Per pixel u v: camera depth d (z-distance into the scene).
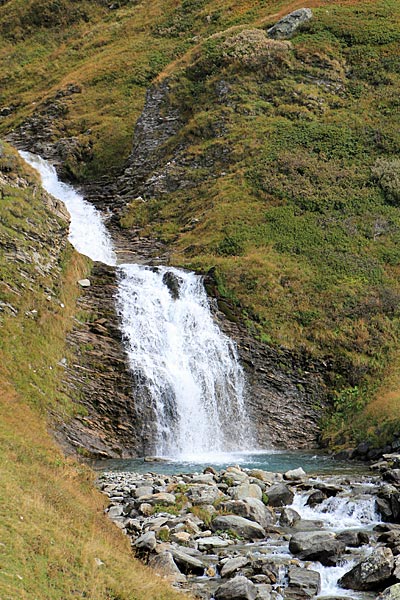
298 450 27.52
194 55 54.56
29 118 60.69
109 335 28.28
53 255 29.84
